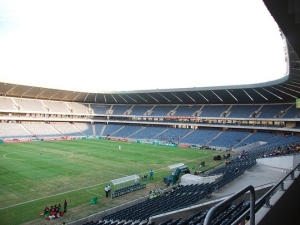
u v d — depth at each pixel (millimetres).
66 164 45312
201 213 16547
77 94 97125
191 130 84938
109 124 103625
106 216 22281
